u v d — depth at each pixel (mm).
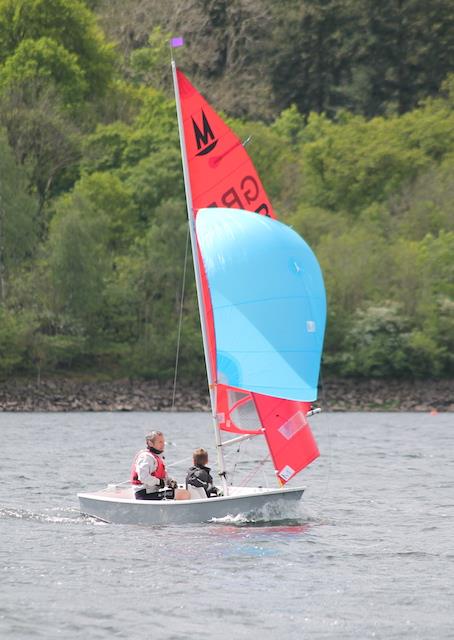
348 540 77938
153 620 56781
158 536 77312
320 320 81875
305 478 121750
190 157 84625
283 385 80250
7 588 62875
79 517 87312
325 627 55875
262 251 81062
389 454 156000
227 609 58812
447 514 92000
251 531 79125
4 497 100688
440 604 60125
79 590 62531
